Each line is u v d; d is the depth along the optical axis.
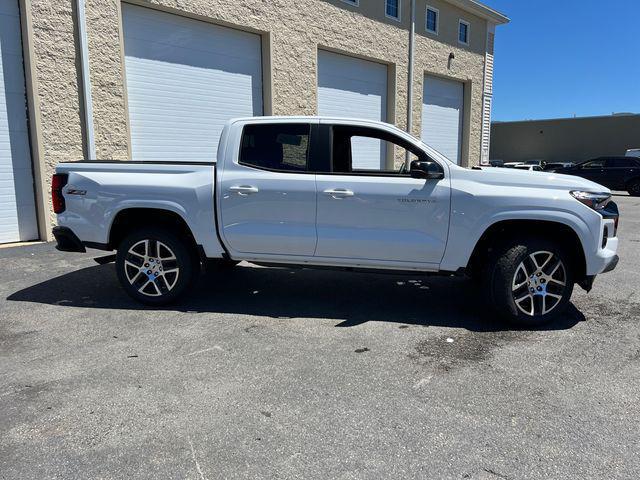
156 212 5.10
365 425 2.94
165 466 2.56
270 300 5.40
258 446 2.73
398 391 3.35
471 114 20.20
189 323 4.66
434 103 18.55
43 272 6.51
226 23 10.87
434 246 4.59
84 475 2.48
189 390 3.35
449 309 5.12
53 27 8.24
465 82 19.89
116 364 3.76
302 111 12.95
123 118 9.33
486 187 4.48
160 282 5.11
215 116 11.13
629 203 17.70
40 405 3.15
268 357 3.89
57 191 5.18
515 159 42.88
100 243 5.10
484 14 19.44
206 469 2.54
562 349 4.07
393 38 15.68
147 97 9.86
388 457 2.64
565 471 2.53
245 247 4.95
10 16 7.89
